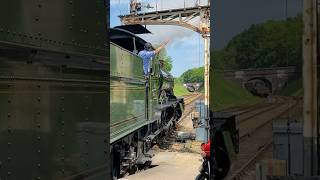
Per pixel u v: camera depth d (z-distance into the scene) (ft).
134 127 40.37
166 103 70.23
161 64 65.77
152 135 51.16
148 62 48.98
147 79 48.62
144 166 43.83
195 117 67.82
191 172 41.24
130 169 40.06
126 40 45.91
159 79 59.57
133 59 40.29
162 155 51.62
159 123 60.03
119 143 35.24
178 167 43.96
